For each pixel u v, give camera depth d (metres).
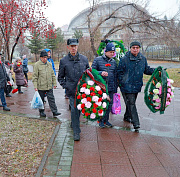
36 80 5.62
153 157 3.57
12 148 3.81
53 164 3.31
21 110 6.52
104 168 3.23
